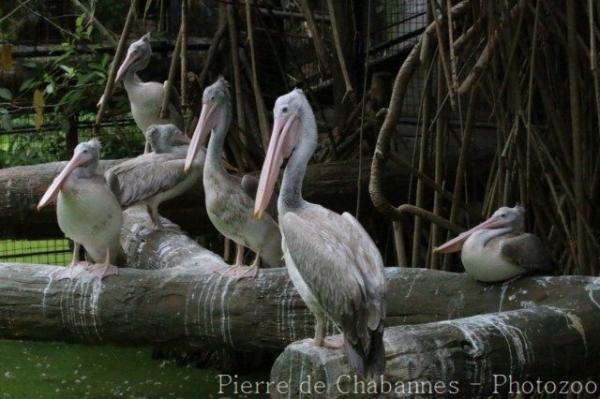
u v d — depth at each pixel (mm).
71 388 9086
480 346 5684
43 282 7363
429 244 9641
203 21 12680
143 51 10047
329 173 10273
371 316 5227
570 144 8695
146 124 10125
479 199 11070
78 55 12117
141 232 8719
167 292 7180
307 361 5496
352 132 11148
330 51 11633
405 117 12539
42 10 12930
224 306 7051
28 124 12648
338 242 5406
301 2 10039
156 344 7301
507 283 6734
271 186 5758
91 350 10414
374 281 5297
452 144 11203
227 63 11578
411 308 6812
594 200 8539
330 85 12508
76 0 11578
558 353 5992
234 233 7547
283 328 6969
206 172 7578
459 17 8211
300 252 5449
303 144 5820
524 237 6738
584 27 8430
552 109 8328
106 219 7207
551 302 6480
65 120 12172
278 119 5840
